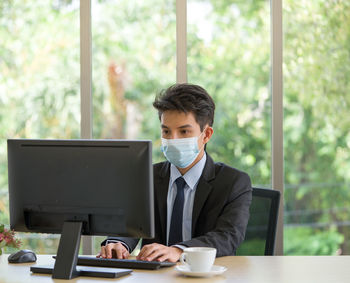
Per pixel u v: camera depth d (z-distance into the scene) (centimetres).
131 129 402
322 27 395
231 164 396
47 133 406
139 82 402
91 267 213
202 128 251
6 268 219
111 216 206
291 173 394
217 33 396
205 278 196
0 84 408
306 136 395
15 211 219
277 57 389
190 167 261
